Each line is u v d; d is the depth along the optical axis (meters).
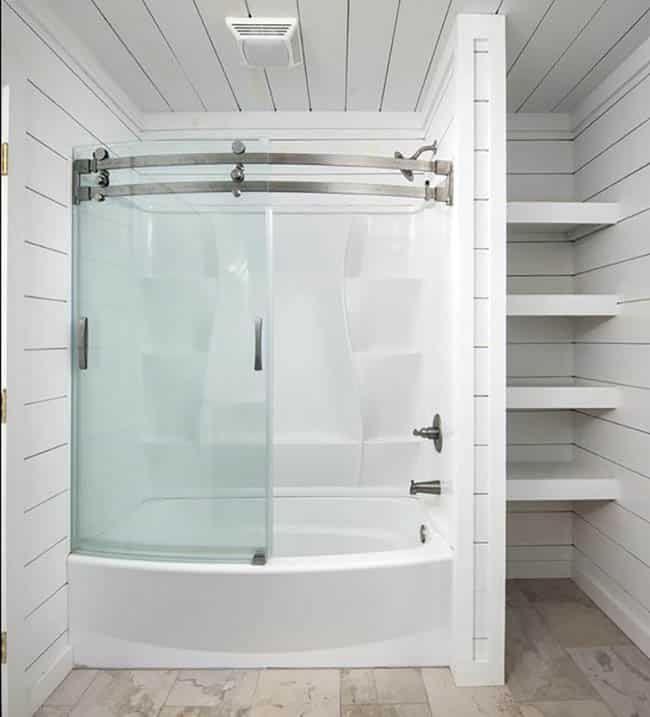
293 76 2.41
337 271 2.82
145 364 2.06
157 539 2.05
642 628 2.18
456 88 1.96
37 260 1.82
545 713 1.79
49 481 1.91
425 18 1.97
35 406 1.82
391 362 2.82
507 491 2.45
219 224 2.03
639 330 2.27
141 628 1.99
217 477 2.04
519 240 2.92
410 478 2.84
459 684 1.93
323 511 2.77
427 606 1.99
